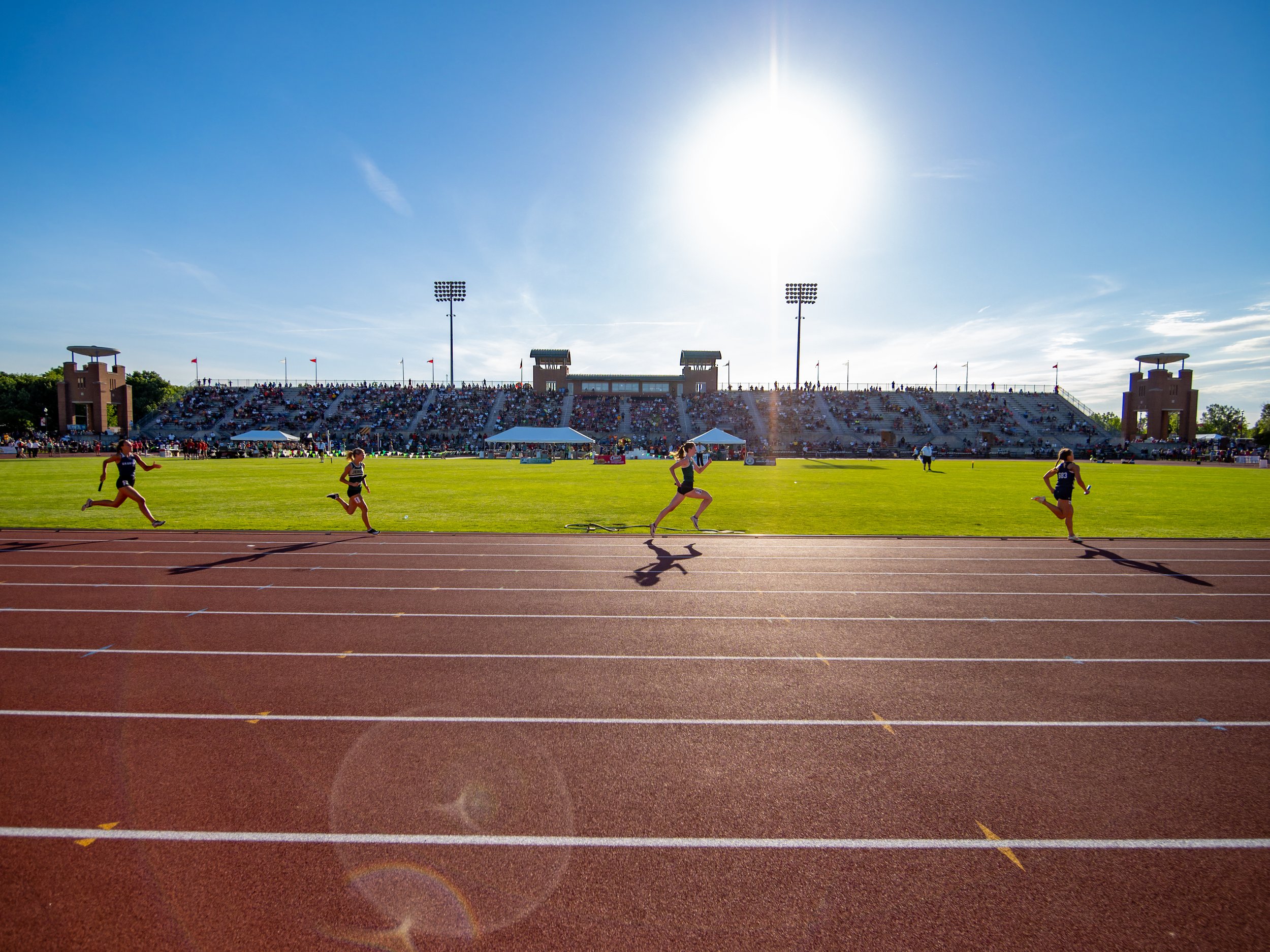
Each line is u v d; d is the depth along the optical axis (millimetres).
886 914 2688
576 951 2473
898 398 76688
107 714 4465
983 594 8172
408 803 3441
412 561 9906
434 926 2596
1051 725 4477
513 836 3174
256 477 28797
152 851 3033
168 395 82562
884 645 6160
